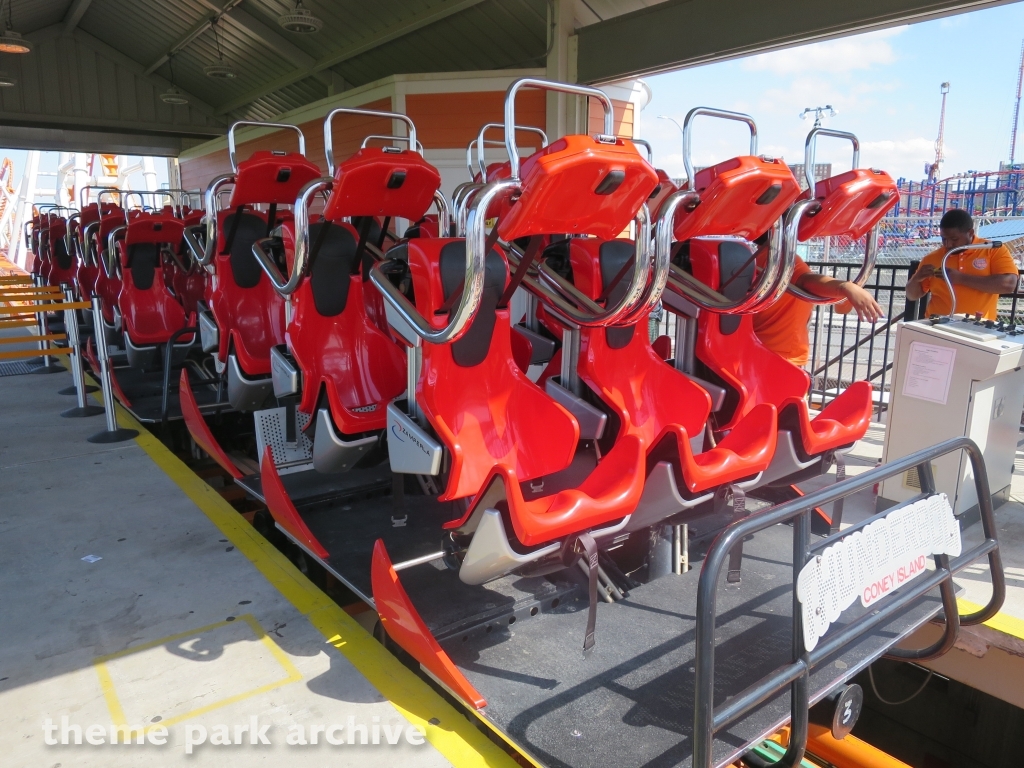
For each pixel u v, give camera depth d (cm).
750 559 279
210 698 210
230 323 399
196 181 1548
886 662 301
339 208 268
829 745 215
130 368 591
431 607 237
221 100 1460
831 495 168
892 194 278
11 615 254
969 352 290
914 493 313
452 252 234
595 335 271
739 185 228
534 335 344
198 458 458
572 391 283
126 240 514
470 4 758
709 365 310
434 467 236
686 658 217
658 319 495
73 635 242
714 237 313
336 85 1101
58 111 1364
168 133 1524
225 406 450
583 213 194
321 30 962
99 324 449
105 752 189
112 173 2114
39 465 407
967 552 218
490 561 201
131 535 318
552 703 197
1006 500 343
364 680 218
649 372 293
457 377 245
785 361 322
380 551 224
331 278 317
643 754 177
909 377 310
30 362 690
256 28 1025
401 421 250
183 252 560
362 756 187
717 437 315
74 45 1366
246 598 265
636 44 588
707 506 252
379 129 782
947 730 286
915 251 1028
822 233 280
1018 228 611
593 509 202
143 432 462
